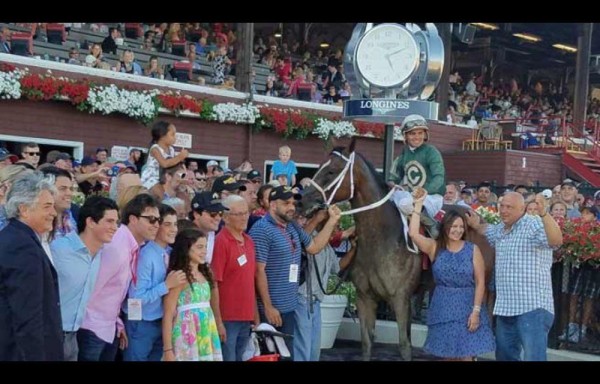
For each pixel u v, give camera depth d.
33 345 4.69
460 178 24.97
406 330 7.97
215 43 27.59
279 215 7.38
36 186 4.93
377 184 8.19
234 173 10.66
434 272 7.61
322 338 9.92
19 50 17.67
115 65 21.08
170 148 8.66
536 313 7.21
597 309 8.95
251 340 6.92
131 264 5.95
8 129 16.48
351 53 11.53
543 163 25.56
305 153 22.41
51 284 4.92
